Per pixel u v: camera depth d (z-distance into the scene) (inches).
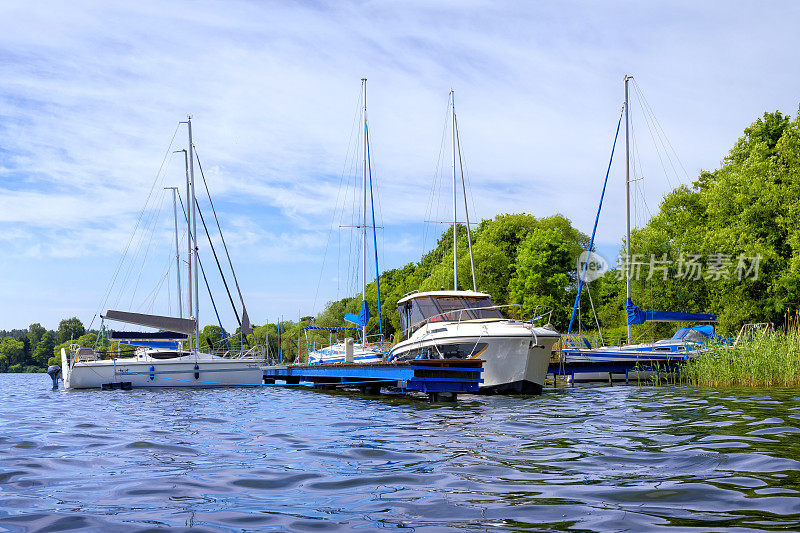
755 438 330.6
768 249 1433.3
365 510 205.0
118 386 1048.2
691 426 392.8
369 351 1002.1
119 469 284.4
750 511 193.5
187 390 1019.9
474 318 807.7
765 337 812.0
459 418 495.8
